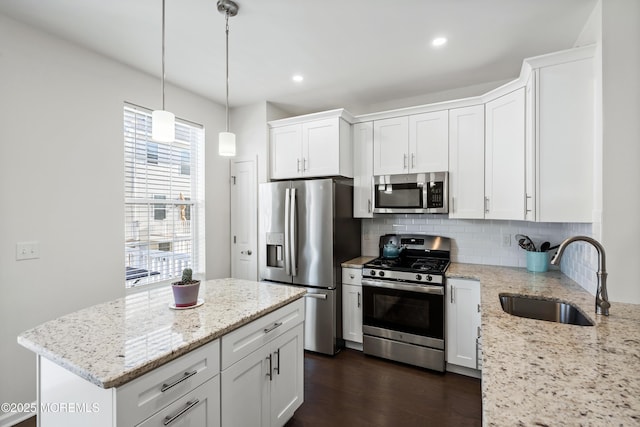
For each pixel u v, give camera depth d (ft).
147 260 9.27
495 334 4.11
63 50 7.16
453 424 6.42
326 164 10.19
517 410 2.46
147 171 9.25
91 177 7.67
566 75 6.12
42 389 3.89
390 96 10.75
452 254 10.23
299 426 6.38
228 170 11.83
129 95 8.55
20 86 6.47
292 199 9.97
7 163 6.29
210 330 4.25
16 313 6.41
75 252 7.35
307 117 10.43
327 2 5.88
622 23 5.40
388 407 7.00
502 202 8.04
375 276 9.27
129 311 5.01
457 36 7.05
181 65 8.50
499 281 7.45
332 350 9.53
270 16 6.30
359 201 10.60
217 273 11.33
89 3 5.88
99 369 3.20
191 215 10.69
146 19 6.40
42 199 6.80
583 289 6.61
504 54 7.86
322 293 9.67
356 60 8.20
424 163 9.50
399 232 10.98
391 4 5.94
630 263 5.38
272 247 10.70
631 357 3.41
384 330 9.17
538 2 5.83
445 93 10.28
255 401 5.08
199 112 10.68
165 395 3.63
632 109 5.34
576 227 7.22
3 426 6.23
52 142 6.96
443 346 8.41
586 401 2.58
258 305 5.33
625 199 5.38
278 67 8.59
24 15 6.26
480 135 8.73
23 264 6.51
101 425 3.22
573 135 6.07
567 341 3.86
